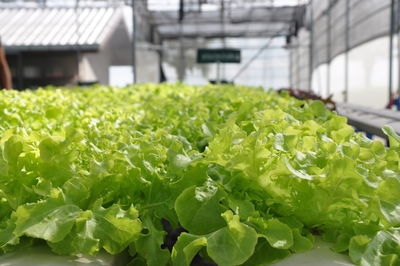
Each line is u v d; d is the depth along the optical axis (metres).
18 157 1.09
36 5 23.02
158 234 1.05
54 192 0.98
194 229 1.01
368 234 0.97
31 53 20.28
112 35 21.53
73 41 21.08
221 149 1.10
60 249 0.94
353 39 14.16
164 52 27.39
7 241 0.95
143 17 20.36
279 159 1.06
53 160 1.07
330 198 0.99
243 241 0.90
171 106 2.62
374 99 12.49
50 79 20.31
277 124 1.44
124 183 1.15
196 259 1.16
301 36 23.58
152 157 1.22
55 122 2.14
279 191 1.02
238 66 28.56
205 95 3.42
